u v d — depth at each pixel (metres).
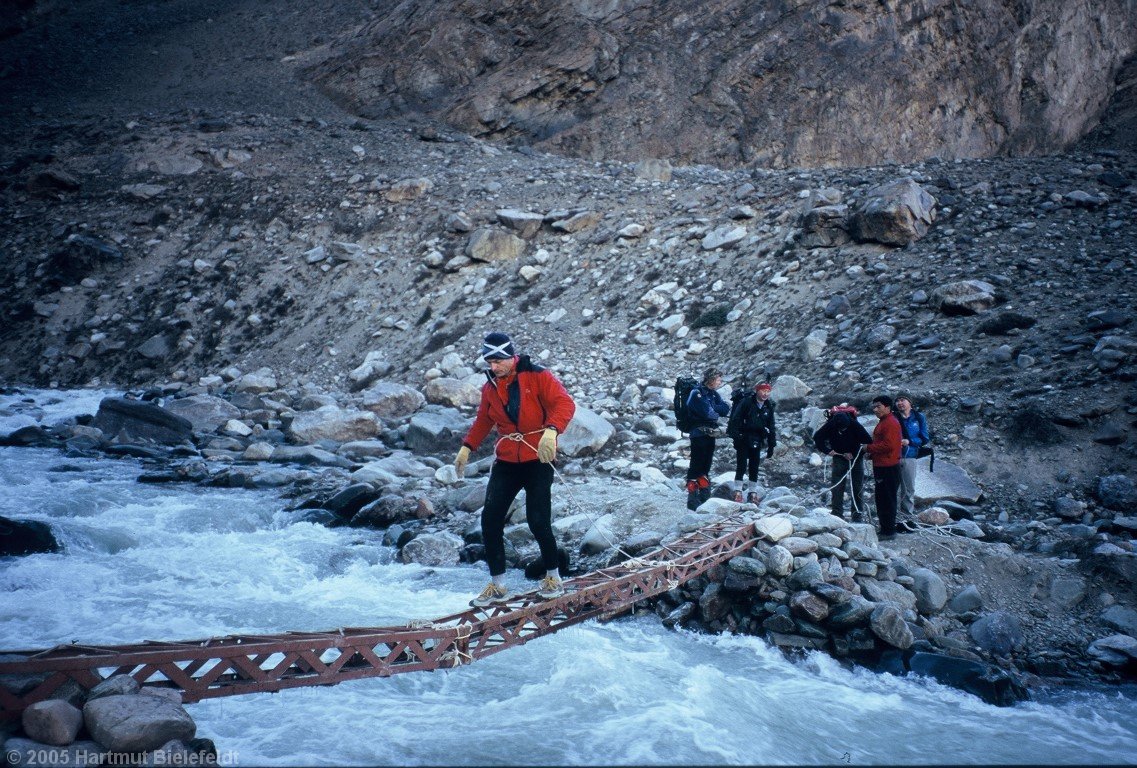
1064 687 5.80
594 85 27.72
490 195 21.55
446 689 5.03
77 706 3.77
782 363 13.66
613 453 12.12
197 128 26.62
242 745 4.07
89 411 16.02
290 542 8.88
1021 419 10.16
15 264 21.28
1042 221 14.90
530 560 7.93
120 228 22.22
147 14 37.06
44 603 6.49
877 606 5.99
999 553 7.26
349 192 22.53
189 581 7.40
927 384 11.59
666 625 6.55
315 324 19.22
